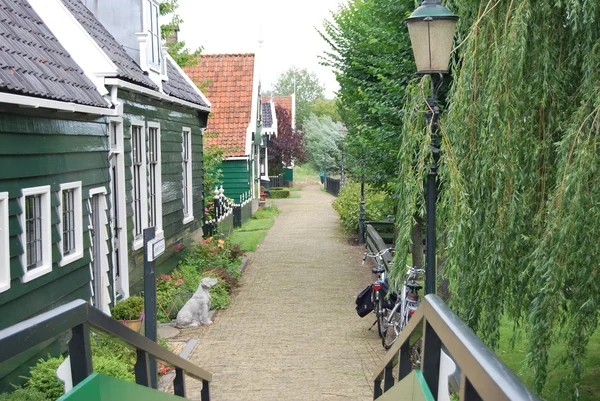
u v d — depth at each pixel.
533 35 5.64
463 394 1.68
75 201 8.22
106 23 11.70
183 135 15.12
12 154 6.44
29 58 7.59
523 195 5.56
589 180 5.08
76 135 8.27
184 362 4.40
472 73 5.84
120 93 10.14
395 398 3.13
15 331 1.85
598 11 5.45
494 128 5.50
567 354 5.39
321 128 57.34
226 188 26.89
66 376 2.48
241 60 27.72
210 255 15.34
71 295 7.95
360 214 20.81
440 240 6.40
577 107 5.65
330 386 7.96
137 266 11.20
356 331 10.56
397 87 11.38
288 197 41.81
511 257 5.61
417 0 7.80
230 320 11.30
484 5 6.18
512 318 6.00
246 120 26.72
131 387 2.96
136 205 11.40
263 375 8.40
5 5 8.32
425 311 2.34
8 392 5.88
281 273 15.73
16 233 6.50
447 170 5.69
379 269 10.11
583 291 5.13
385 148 12.22
